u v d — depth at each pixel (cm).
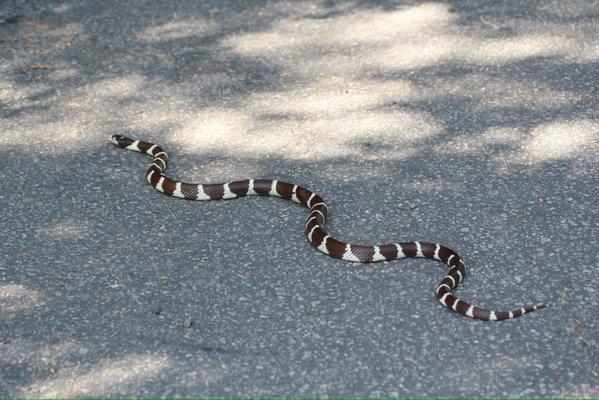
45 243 276
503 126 308
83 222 282
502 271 264
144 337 251
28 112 322
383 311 255
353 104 321
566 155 296
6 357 247
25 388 241
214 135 312
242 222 282
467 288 260
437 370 242
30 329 253
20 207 287
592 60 331
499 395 237
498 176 291
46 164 302
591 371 241
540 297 257
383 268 267
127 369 244
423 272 265
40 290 262
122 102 326
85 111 322
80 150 307
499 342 247
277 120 316
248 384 241
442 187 289
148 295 261
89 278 266
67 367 245
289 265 268
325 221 280
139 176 298
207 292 261
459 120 311
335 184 292
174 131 313
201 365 245
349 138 308
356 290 261
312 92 327
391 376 241
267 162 301
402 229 277
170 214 285
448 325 251
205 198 289
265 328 252
